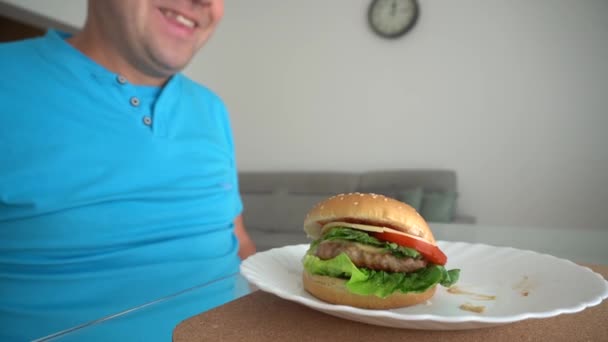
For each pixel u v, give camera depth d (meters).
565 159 1.50
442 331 0.25
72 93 0.48
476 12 1.63
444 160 1.71
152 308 0.29
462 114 1.67
